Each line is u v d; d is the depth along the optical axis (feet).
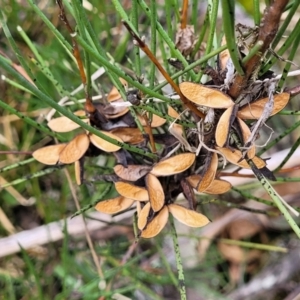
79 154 0.54
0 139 0.99
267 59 0.47
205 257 1.00
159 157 0.54
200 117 0.49
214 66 0.56
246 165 0.49
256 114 0.46
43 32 1.01
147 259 0.98
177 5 0.58
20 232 0.92
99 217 0.92
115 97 0.57
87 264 0.91
